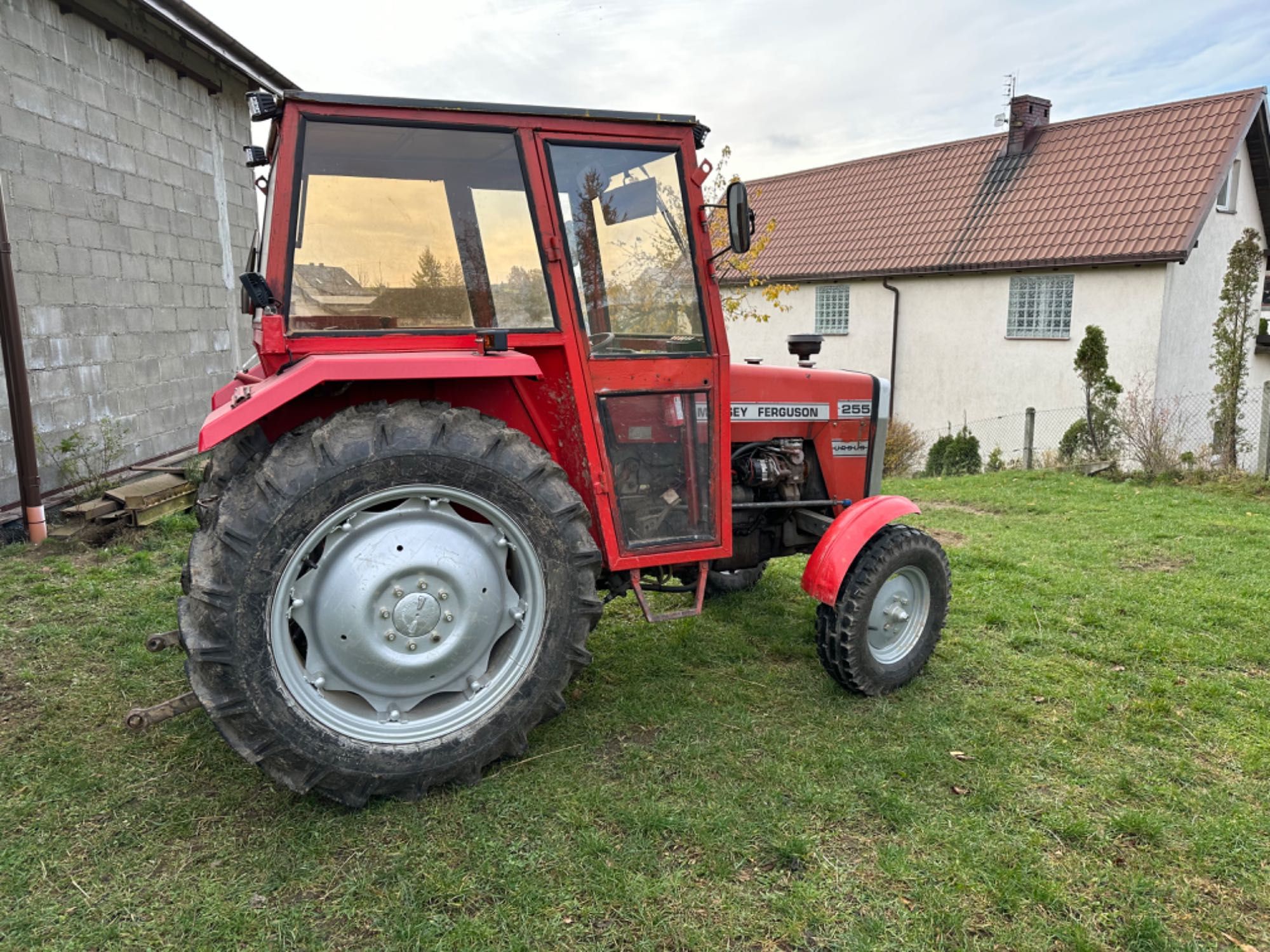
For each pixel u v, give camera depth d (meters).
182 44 7.17
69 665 3.37
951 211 15.74
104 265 6.08
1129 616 4.32
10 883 2.10
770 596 4.55
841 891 2.15
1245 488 8.42
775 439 3.71
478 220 2.66
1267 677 3.56
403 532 2.45
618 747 2.85
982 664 3.66
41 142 5.40
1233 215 14.05
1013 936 2.01
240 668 2.22
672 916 2.05
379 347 2.55
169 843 2.28
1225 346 11.91
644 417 2.95
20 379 4.84
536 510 2.55
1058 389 13.79
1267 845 2.37
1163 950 1.97
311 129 2.46
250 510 2.25
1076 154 14.91
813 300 17.03
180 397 7.17
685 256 2.97
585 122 2.74
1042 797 2.60
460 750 2.49
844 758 2.78
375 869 2.19
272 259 2.47
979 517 7.25
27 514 4.95
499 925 2.00
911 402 15.82
